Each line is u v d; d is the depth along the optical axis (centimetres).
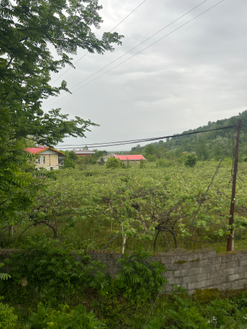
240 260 524
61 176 2011
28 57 418
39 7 370
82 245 708
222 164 2588
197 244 741
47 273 503
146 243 735
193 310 393
